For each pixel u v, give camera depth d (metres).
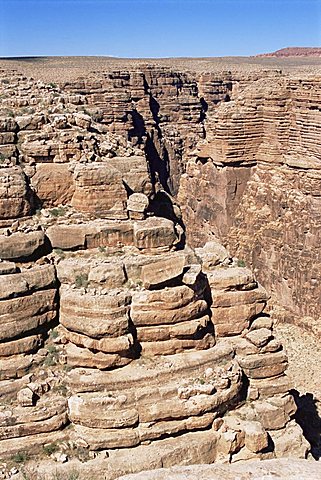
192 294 19.69
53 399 18.27
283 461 11.86
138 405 18.27
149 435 18.20
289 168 44.91
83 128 23.55
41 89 28.17
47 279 19.30
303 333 41.22
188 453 18.28
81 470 17.36
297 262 42.62
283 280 43.75
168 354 19.53
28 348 18.94
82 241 20.59
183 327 19.48
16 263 19.75
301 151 44.09
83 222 21.05
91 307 18.64
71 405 18.08
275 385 21.03
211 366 19.70
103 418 17.88
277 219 44.88
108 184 21.36
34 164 21.83
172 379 18.97
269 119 46.28
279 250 44.16
